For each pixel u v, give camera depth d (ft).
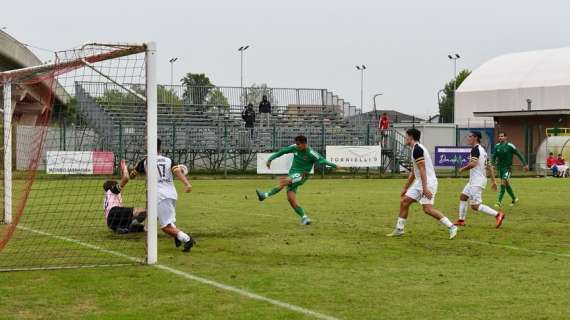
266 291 32.45
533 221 62.90
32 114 89.56
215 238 50.31
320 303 30.19
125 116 120.98
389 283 34.35
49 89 58.95
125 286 33.47
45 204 77.51
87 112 114.62
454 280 35.09
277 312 28.63
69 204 77.51
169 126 152.56
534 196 93.56
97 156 112.27
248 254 43.06
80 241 48.78
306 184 118.93
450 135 195.52
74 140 113.70
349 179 135.95
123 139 122.01
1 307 29.53
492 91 238.48
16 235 51.93
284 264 39.58
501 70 244.83
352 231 54.54
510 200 87.45
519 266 39.17
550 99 223.30
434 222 60.80
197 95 169.78
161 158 43.83
